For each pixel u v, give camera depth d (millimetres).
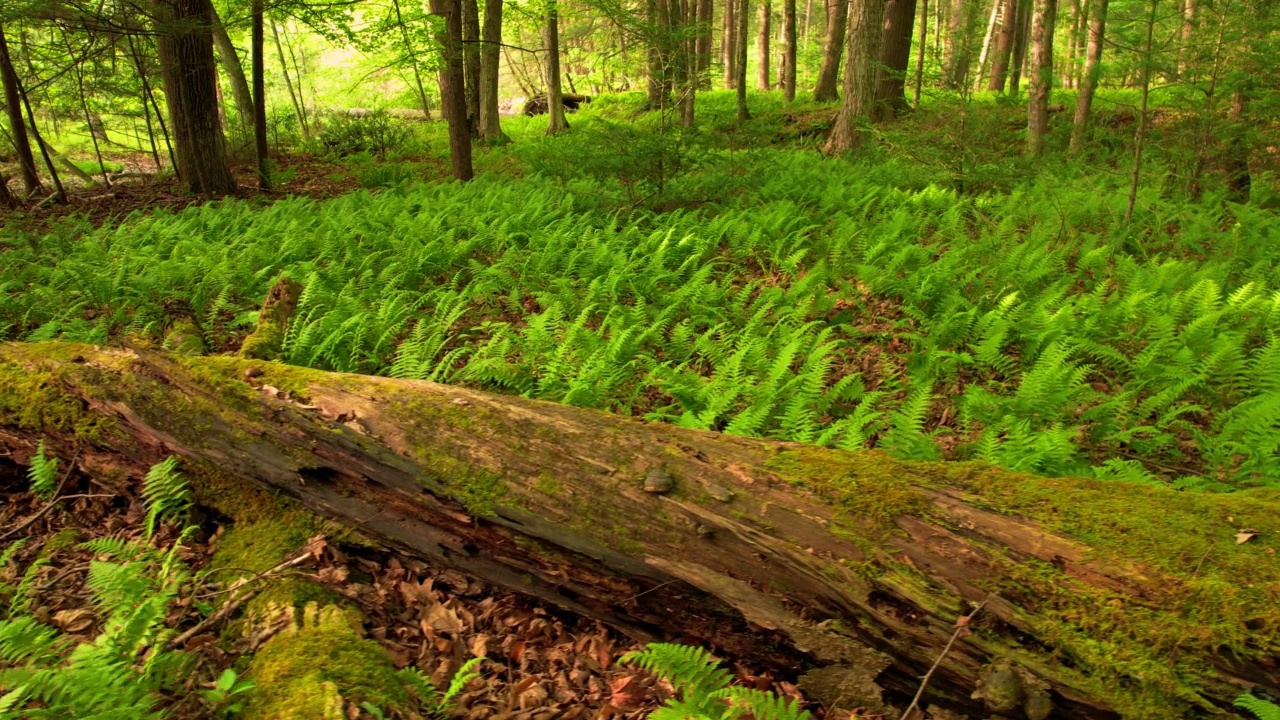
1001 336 6266
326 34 15875
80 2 12922
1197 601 2379
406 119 27203
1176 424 5207
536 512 3244
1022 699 2506
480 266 8461
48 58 15789
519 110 29703
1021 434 4480
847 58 15508
